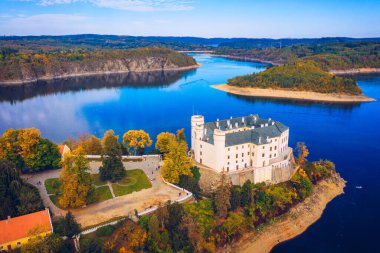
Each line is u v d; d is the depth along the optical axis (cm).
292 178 16675
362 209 15362
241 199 14138
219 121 18388
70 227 10575
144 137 18862
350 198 16288
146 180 15100
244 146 16162
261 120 18950
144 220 11775
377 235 13538
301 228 14038
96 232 11056
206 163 16500
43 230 10394
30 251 9438
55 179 14750
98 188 14200
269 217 14325
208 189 15375
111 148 15762
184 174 15150
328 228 14025
